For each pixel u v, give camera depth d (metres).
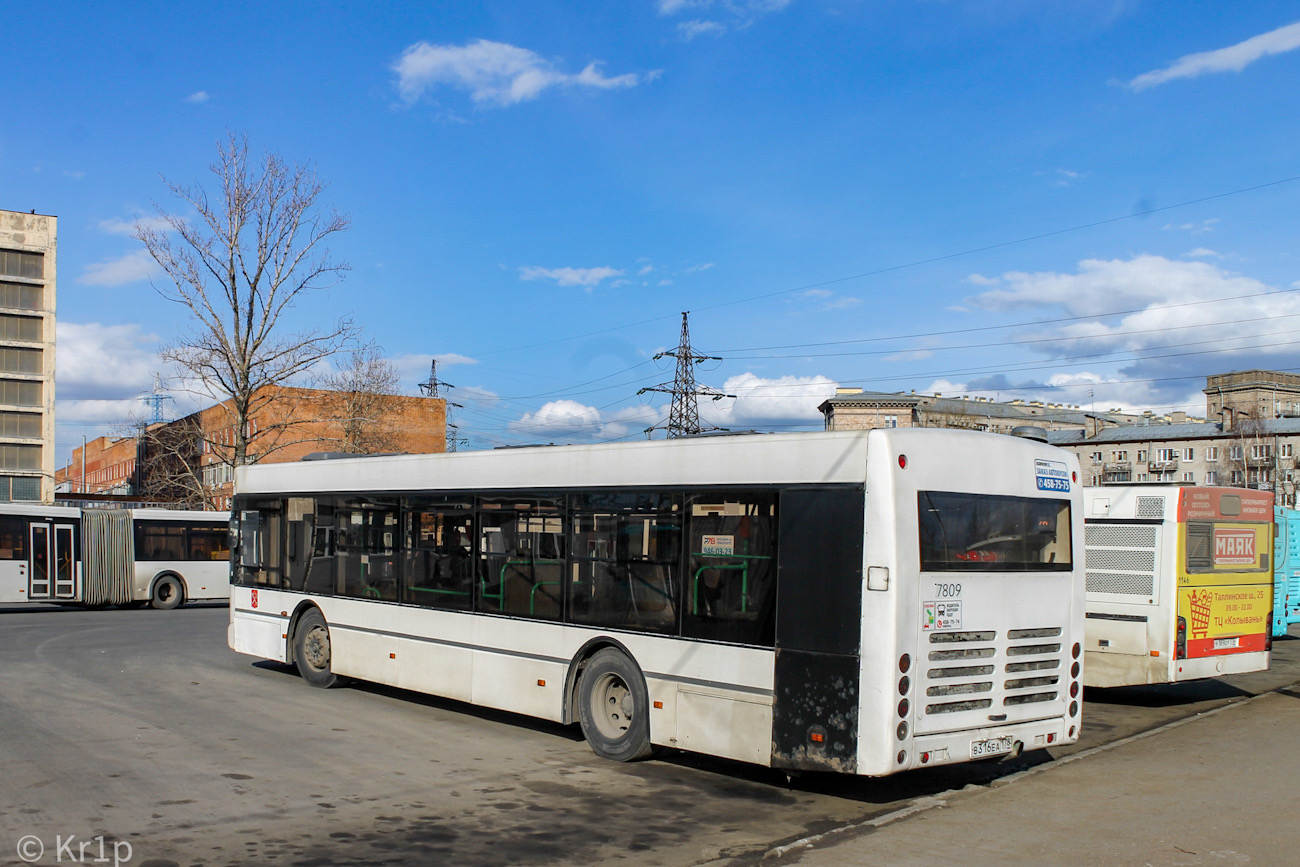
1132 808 7.52
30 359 72.75
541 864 6.19
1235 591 12.77
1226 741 10.28
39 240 73.69
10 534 25.91
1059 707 8.34
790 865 6.16
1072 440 97.31
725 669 8.12
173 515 28.52
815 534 7.61
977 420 97.31
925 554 7.40
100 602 27.08
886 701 7.12
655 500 8.94
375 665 11.98
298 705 11.64
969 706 7.63
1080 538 8.66
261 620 14.05
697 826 7.08
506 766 8.84
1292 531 19.50
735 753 7.96
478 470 10.91
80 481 122.38
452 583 11.03
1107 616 12.52
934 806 7.58
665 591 8.73
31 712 10.88
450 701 12.17
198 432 40.16
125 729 10.01
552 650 9.74
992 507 7.96
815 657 7.48
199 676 13.84
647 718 8.78
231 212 33.34
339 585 12.70
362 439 54.19
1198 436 87.44
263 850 6.34
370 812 7.29
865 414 99.06
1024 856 6.31
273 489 14.10
